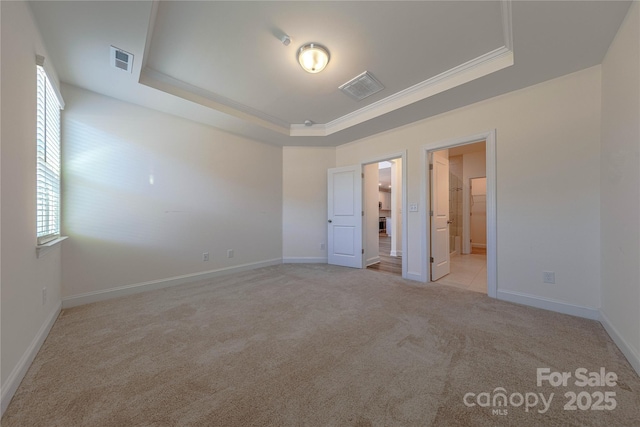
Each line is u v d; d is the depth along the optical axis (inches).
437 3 67.8
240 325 81.0
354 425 42.0
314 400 47.9
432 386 51.4
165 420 43.2
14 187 53.2
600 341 68.8
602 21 65.6
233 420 43.2
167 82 104.7
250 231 163.8
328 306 97.7
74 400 47.8
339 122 149.7
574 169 88.0
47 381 53.2
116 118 110.2
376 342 69.7
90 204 103.2
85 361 60.9
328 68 97.5
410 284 128.9
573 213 88.2
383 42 82.9
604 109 79.5
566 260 89.4
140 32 72.1
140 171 117.0
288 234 184.9
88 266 102.4
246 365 59.4
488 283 108.6
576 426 41.4
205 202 140.8
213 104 121.4
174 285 127.0
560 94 91.0
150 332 76.2
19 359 53.9
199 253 137.9
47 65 75.4
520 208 99.7
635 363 55.7
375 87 111.0
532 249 96.8
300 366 58.9
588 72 85.5
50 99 84.0
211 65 95.7
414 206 137.3
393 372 56.3
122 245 111.4
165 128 125.2
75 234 99.4
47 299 76.4
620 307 66.6
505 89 100.5
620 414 43.8
